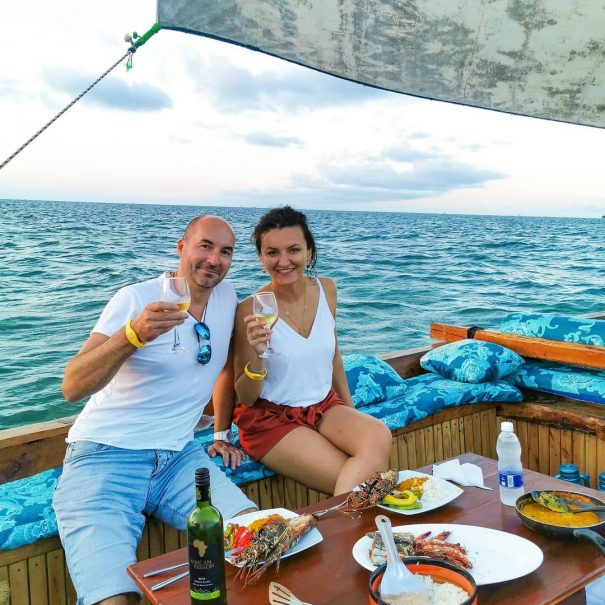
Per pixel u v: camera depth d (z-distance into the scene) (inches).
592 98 109.3
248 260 885.8
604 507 67.9
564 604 62.1
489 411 148.9
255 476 106.9
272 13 84.2
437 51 95.3
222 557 53.4
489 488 80.4
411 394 141.3
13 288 602.9
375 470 95.9
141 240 1289.4
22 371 316.2
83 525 77.9
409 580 52.0
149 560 63.3
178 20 76.5
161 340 89.4
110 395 89.6
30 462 104.9
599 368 142.5
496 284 685.3
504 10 96.0
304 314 112.8
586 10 100.5
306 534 66.4
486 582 56.2
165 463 89.6
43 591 85.4
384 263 918.4
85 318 447.8
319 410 108.6
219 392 111.4
